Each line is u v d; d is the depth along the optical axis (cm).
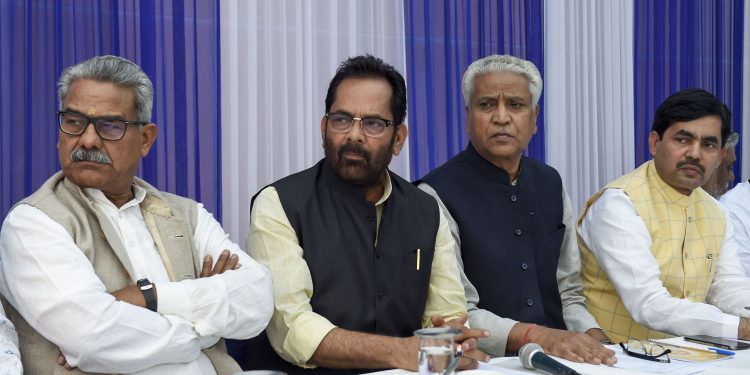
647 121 446
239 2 315
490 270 269
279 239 228
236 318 204
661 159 282
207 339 203
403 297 234
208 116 299
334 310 228
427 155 359
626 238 273
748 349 213
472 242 270
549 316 281
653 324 261
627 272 270
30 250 192
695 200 290
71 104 204
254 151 316
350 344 205
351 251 231
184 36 293
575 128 413
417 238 239
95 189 210
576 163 412
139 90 212
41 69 270
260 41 321
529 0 391
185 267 218
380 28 353
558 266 297
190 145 294
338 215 234
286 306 220
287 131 325
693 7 464
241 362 242
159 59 287
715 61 477
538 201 286
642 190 283
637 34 444
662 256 279
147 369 194
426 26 359
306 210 231
